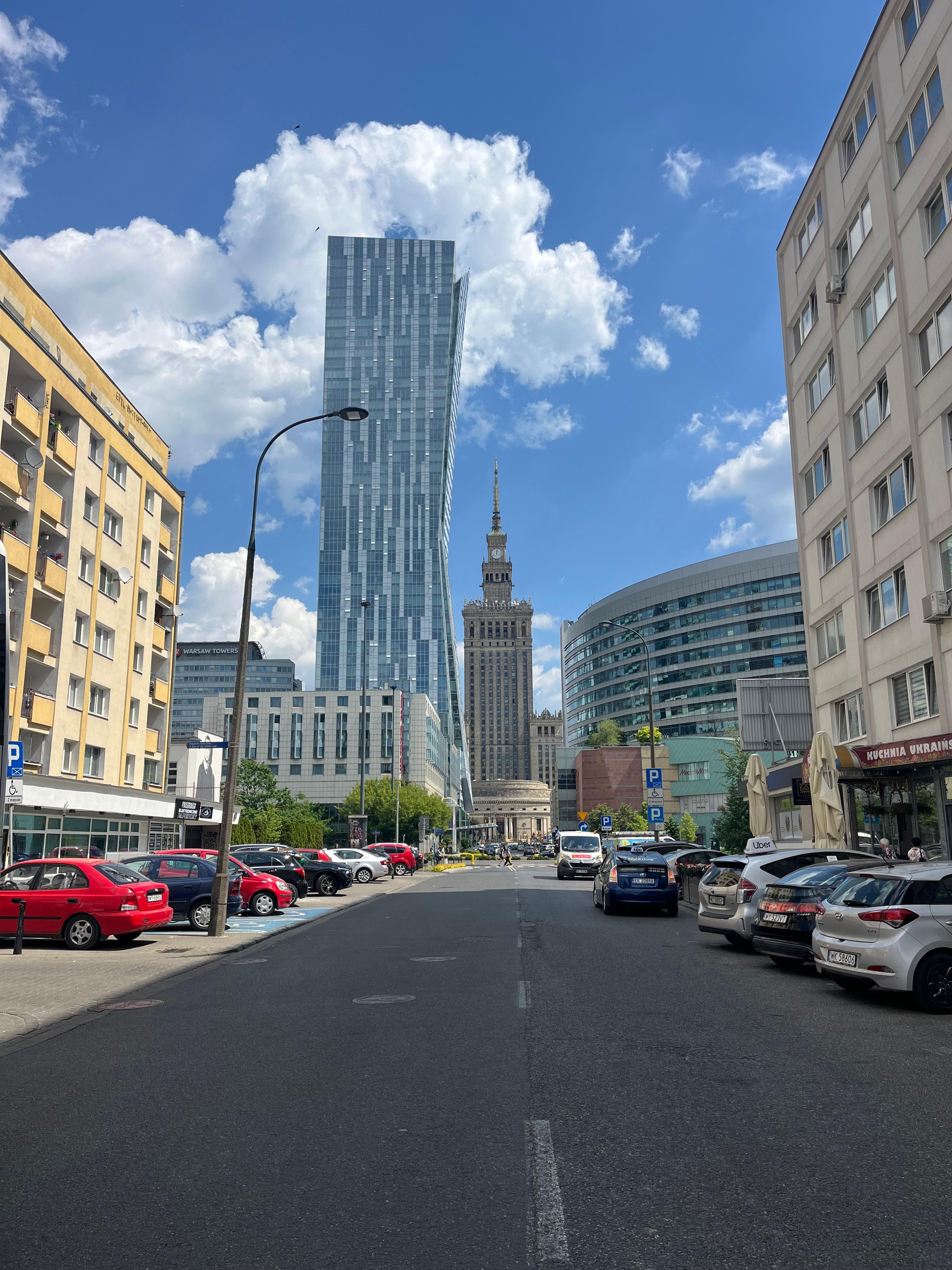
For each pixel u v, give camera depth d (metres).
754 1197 4.56
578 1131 5.63
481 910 24.36
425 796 98.69
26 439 30.78
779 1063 7.36
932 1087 6.62
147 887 17.22
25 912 16.28
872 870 10.94
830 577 28.06
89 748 35.66
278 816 75.44
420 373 178.12
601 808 95.31
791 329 31.55
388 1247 4.06
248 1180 4.89
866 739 25.05
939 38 20.39
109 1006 10.76
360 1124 5.84
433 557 168.25
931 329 21.12
